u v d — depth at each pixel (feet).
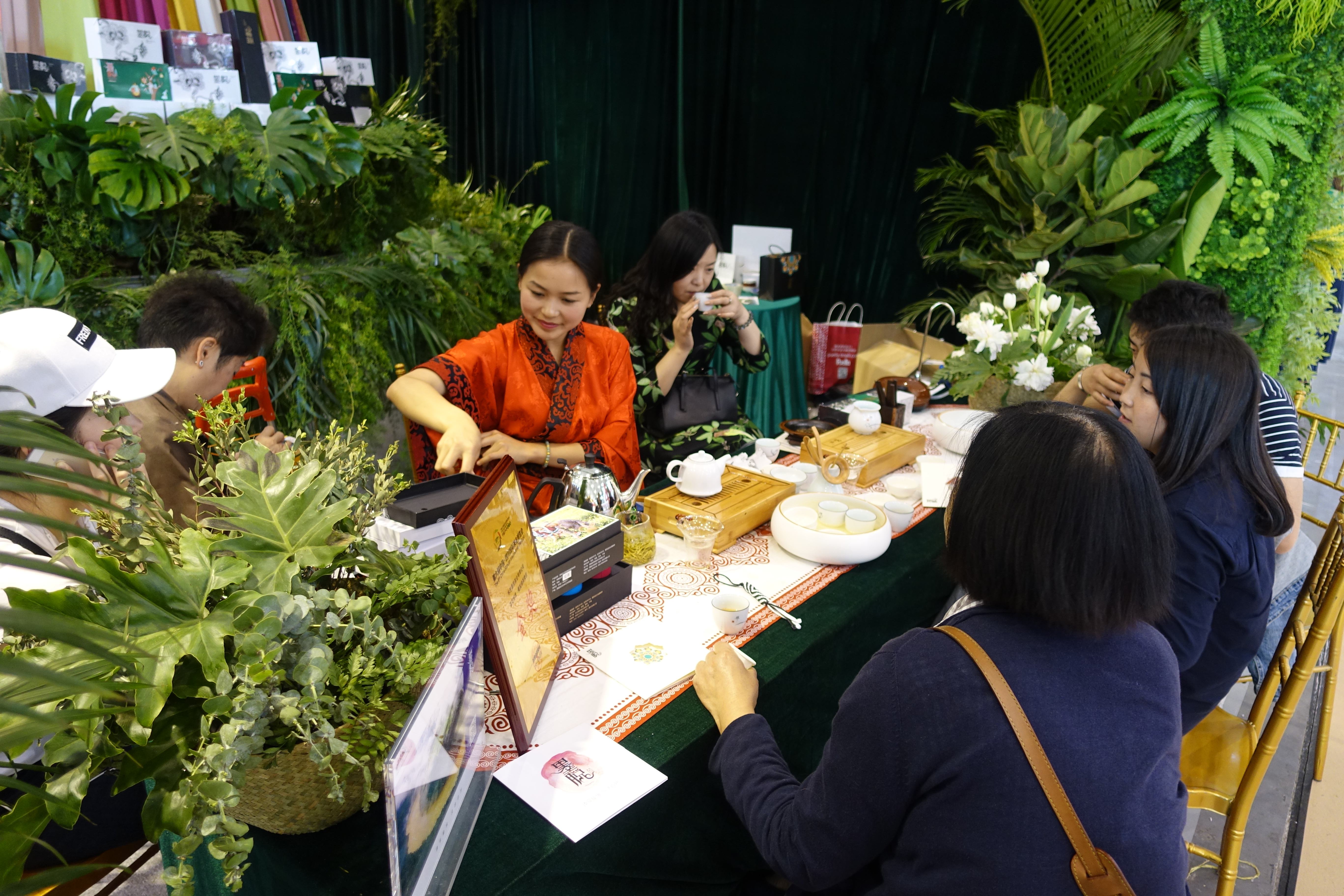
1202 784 4.86
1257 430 4.24
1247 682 7.32
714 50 16.30
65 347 3.52
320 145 9.89
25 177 8.24
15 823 2.07
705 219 8.06
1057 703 2.51
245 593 2.37
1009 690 2.51
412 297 10.89
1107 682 2.58
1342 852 6.23
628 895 3.43
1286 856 6.17
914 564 5.32
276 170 9.53
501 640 3.21
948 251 14.32
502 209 13.82
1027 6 11.52
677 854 3.62
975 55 13.51
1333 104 10.20
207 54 10.18
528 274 6.21
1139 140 11.46
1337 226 10.82
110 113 8.50
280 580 2.47
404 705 2.73
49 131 8.25
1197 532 4.08
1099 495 2.48
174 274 8.73
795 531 5.25
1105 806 2.45
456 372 6.23
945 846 2.54
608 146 18.52
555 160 19.48
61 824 2.10
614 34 17.46
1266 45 10.27
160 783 2.18
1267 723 4.63
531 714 3.46
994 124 12.80
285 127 9.78
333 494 2.91
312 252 11.27
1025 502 2.54
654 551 5.24
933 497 6.35
